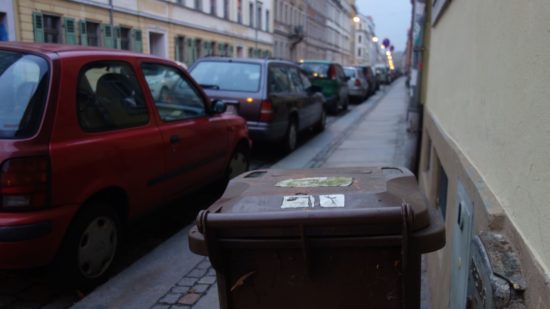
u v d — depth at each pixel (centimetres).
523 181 141
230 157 594
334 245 170
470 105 243
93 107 367
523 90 147
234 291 183
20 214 308
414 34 702
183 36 3164
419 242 166
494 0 196
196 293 358
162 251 439
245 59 860
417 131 687
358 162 805
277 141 861
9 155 304
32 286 371
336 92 1627
